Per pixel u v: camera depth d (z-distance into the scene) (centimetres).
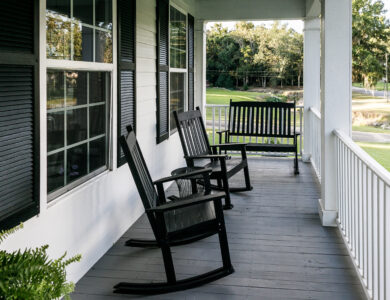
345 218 369
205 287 290
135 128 414
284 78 1279
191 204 286
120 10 365
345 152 368
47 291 151
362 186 289
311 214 453
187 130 507
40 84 241
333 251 353
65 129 286
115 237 374
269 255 345
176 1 592
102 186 341
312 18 696
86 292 282
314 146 671
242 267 322
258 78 1296
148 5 461
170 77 583
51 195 266
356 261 312
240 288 288
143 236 388
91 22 315
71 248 287
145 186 309
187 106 672
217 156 463
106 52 344
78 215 297
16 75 215
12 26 211
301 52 1275
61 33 272
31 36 227
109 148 358
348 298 273
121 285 284
